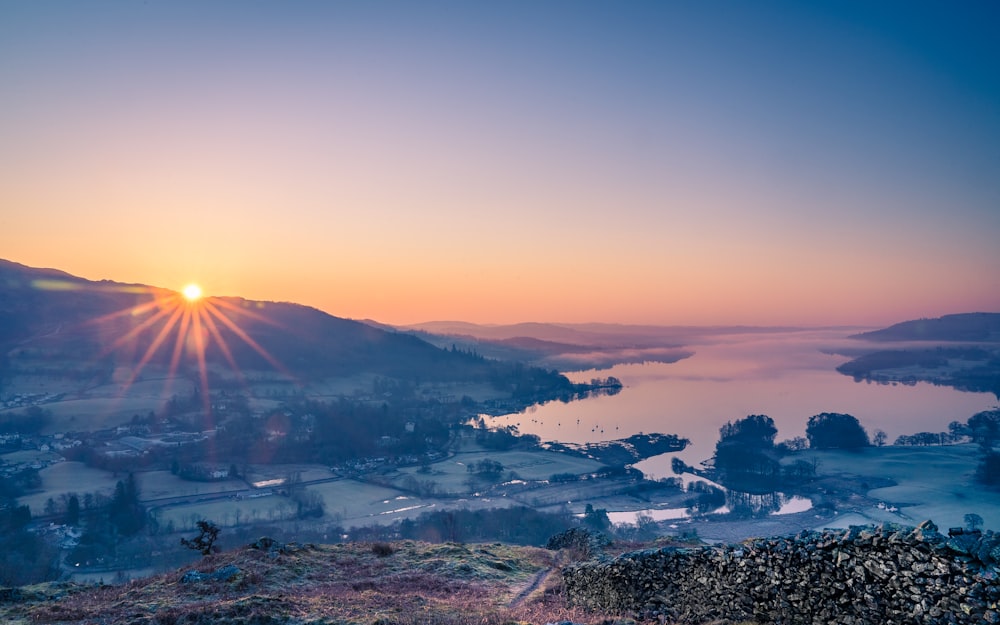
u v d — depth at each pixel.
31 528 136.38
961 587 14.07
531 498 187.75
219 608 22.66
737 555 19.55
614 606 23.56
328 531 140.62
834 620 16.58
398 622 21.73
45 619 22.91
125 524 142.25
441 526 133.00
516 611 24.64
